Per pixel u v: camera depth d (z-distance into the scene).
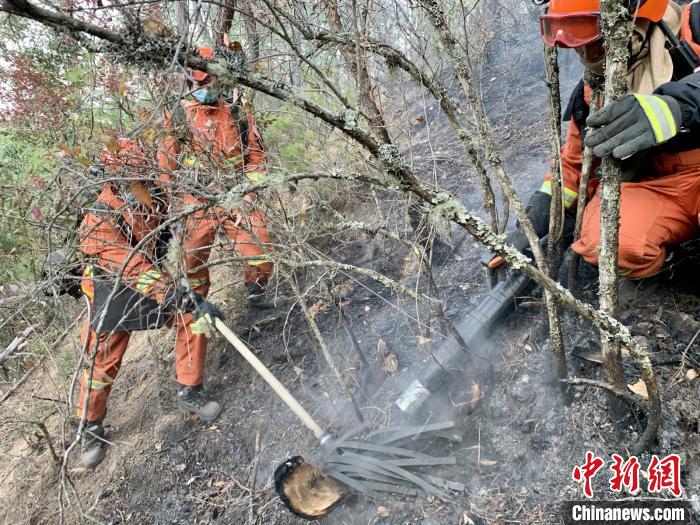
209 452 2.51
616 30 1.22
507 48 4.69
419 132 4.39
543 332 2.20
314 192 3.21
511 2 4.74
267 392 2.68
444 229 1.35
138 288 2.10
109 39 0.85
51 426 3.15
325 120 1.04
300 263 1.75
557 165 1.81
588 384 1.75
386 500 1.91
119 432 2.85
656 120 1.29
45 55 2.92
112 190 1.96
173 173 1.66
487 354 2.25
